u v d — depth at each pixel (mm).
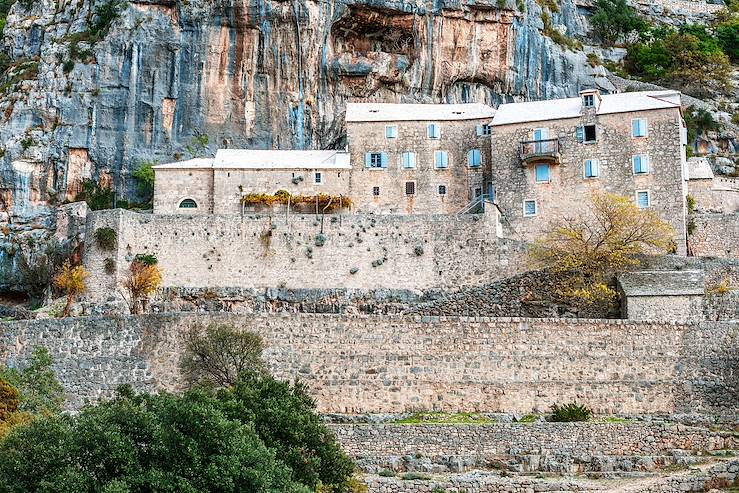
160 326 67812
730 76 158875
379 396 67062
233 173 99125
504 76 122125
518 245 88750
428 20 119000
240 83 112000
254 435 44188
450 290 88500
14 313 92188
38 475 40656
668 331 69375
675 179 93375
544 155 95062
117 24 111688
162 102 110000
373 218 90500
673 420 65750
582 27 164375
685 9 183750
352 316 68250
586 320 69312
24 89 110000
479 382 67688
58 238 99562
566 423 61125
